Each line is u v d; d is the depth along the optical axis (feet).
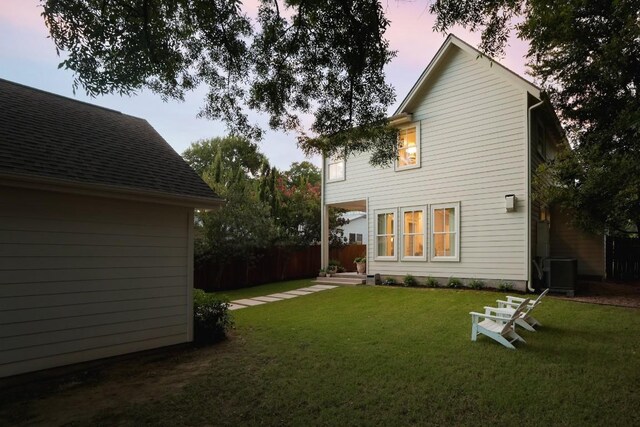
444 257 34.65
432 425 9.86
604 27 23.62
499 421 9.96
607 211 28.43
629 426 9.55
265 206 45.32
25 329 14.05
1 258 13.66
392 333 19.25
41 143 16.48
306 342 18.25
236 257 42.04
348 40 15.29
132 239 17.25
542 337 17.47
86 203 15.92
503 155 31.42
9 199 13.94
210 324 19.42
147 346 17.30
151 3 14.66
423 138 36.83
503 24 16.16
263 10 16.15
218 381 13.65
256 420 10.50
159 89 17.04
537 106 29.68
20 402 12.26
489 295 28.76
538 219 33.99
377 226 40.27
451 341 17.33
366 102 17.75
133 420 10.78
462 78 34.17
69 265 15.29
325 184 46.03
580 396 11.27
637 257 39.58
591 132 27.07
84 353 15.43
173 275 18.57
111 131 21.77
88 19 13.37
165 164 20.70
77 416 11.16
